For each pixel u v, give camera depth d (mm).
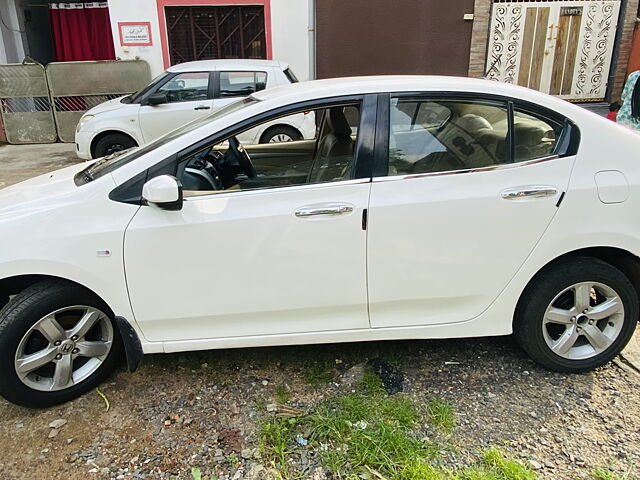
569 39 9648
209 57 9828
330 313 2670
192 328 2635
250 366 2959
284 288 2572
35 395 2553
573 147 2619
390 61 9625
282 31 9570
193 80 7422
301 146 3406
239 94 7453
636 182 2609
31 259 2359
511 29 9531
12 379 2471
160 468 2256
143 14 9422
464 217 2533
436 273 2609
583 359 2838
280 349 3117
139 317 2564
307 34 9602
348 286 2596
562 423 2500
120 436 2443
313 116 3283
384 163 2549
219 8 9516
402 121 2582
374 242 2525
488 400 2666
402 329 2729
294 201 2496
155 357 3057
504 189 2547
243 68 7465
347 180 2543
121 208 2459
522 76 9844
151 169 2510
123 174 2506
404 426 2473
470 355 3062
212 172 2904
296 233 2490
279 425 2479
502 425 2488
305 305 2623
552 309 2764
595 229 2604
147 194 2346
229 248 2486
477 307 2727
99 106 7723
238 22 9609
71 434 2459
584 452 2320
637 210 2611
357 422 2494
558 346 2814
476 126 2623
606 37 9688
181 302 2553
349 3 9242
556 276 2695
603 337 2822
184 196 2506
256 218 2469
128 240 2436
